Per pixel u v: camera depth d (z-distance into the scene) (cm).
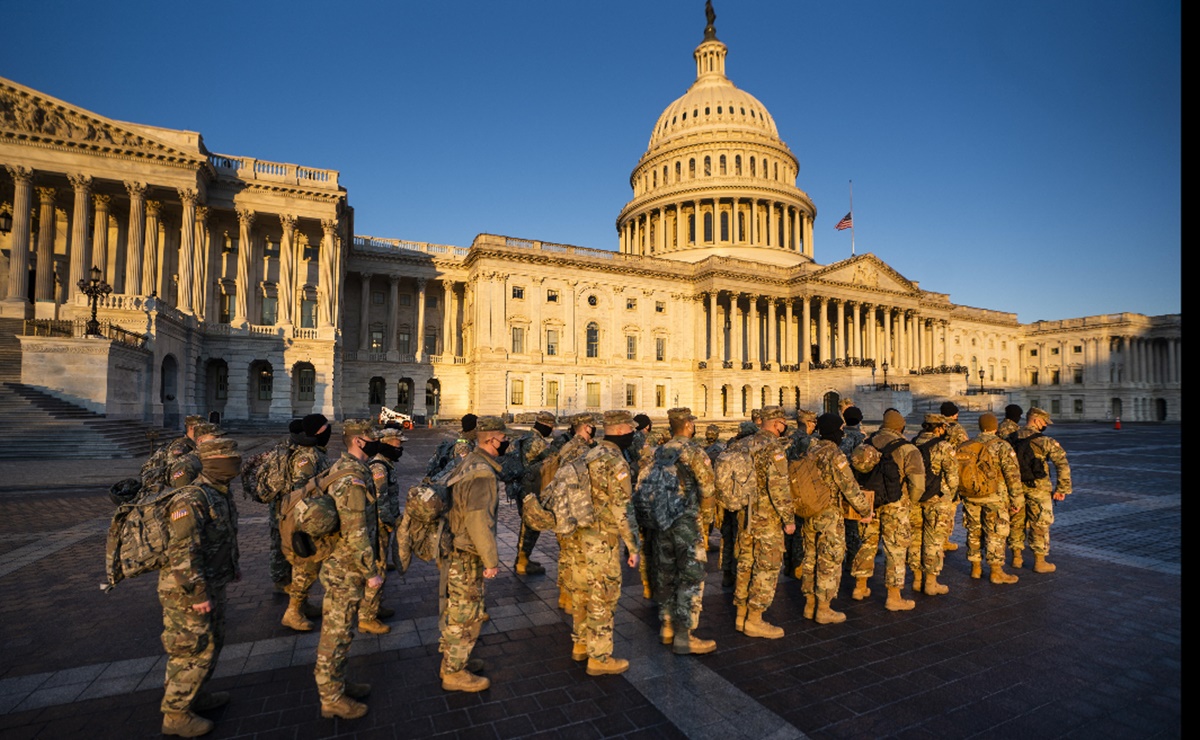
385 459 791
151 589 891
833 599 848
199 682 513
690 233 8662
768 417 762
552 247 6328
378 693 588
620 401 6456
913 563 902
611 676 622
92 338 2803
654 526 683
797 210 8700
